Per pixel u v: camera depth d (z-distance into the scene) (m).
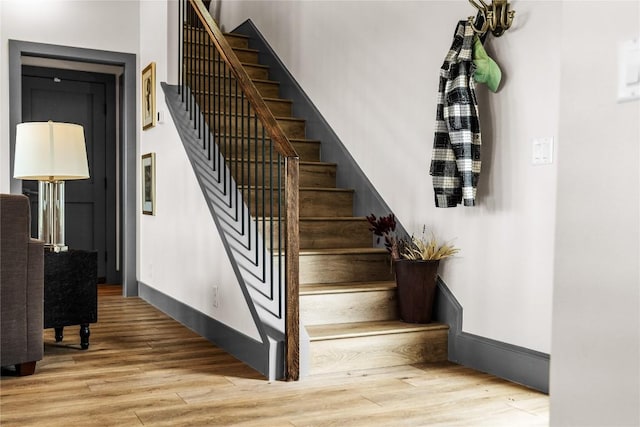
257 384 2.94
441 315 3.50
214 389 2.87
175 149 4.75
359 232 4.13
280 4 5.50
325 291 3.40
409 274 3.43
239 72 3.55
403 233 3.84
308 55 5.02
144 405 2.63
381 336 3.26
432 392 2.83
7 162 5.39
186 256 4.50
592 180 1.17
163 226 5.12
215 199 4.01
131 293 6.00
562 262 1.22
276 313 3.25
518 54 2.99
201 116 4.74
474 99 3.05
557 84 2.79
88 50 5.73
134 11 5.93
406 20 3.80
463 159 3.03
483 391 2.85
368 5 4.20
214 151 4.18
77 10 5.69
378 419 2.47
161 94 5.10
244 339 3.35
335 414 2.53
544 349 2.88
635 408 1.10
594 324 1.16
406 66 3.81
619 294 1.12
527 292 2.97
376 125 4.13
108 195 6.88
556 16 2.79
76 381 3.00
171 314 4.85
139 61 5.93
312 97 4.95
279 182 3.18
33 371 3.12
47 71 6.59
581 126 1.20
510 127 3.04
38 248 3.09
